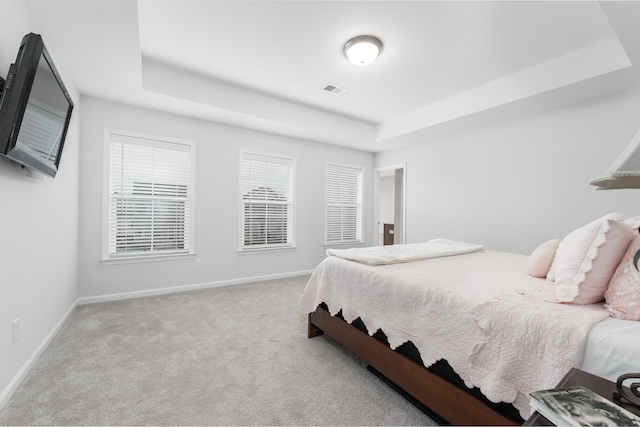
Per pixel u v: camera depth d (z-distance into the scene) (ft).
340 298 6.89
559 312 3.71
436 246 10.11
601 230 4.02
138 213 11.21
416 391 4.86
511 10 6.75
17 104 4.45
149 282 11.37
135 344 7.20
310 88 11.27
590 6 6.59
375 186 18.97
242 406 4.97
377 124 15.76
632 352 2.85
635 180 2.60
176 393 5.30
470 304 4.33
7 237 5.04
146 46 8.52
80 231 10.07
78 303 10.01
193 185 12.28
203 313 9.44
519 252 11.56
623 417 1.80
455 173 13.99
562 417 1.81
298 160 15.49
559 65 8.77
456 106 11.71
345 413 4.84
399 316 5.36
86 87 9.45
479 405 3.91
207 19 7.22
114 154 10.77
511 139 11.85
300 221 15.66
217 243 12.95
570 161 10.17
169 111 11.46
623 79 8.27
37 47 4.62
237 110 11.46
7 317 5.04
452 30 7.52
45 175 6.48
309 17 7.11
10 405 4.88
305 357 6.69
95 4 5.67
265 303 10.55
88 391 5.31
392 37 7.83
